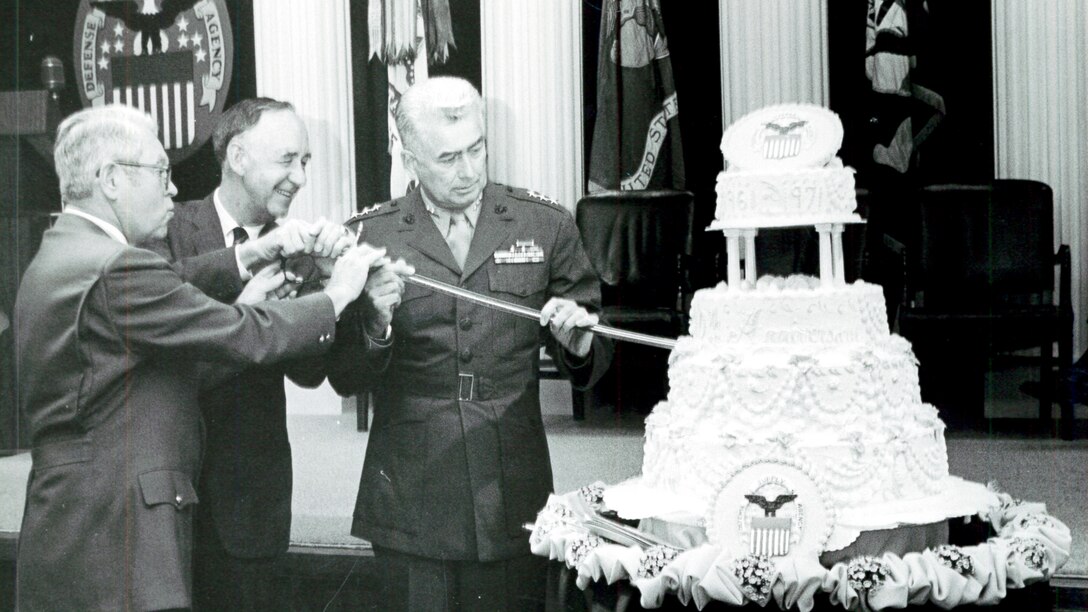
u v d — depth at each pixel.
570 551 2.46
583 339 2.95
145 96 4.15
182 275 3.02
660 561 2.29
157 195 3.12
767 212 2.52
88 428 2.82
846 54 4.20
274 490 3.19
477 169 3.01
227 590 3.14
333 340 2.90
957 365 4.04
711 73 4.22
